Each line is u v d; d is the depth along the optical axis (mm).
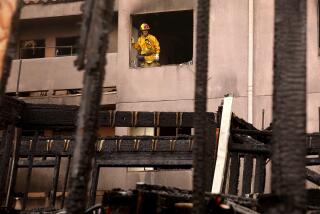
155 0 30750
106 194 8922
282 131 5980
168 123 15016
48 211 12516
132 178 29406
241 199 9664
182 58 33719
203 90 6793
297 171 5844
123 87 30844
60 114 14641
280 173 5883
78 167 6453
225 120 14156
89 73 6629
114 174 29641
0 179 13992
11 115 14094
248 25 29406
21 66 32312
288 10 6219
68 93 32188
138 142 15000
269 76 28438
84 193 6434
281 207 5789
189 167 15055
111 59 31297
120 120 15023
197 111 6758
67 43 33531
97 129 6645
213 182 13492
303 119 5977
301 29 6160
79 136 6523
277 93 6129
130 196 8773
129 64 31016
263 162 16312
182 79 30188
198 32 6906
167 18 31797
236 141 14555
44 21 33281
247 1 29844
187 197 8922
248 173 16141
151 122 15016
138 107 30500
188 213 8617
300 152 5898
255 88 28484
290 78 6070
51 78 31969
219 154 13844
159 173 29094
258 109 28203
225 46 29594
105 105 31062
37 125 14609
